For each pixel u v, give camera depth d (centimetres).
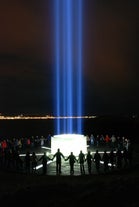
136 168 3103
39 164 3409
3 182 2497
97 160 2867
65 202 1461
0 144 4191
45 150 4544
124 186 1664
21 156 3925
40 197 1591
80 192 1628
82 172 2853
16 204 1520
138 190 1560
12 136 10819
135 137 7906
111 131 10025
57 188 1755
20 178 2688
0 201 1588
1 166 3241
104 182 1850
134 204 1358
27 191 1722
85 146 3806
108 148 4719
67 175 2791
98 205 1388
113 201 1423
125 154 3136
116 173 2872
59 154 2856
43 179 2595
